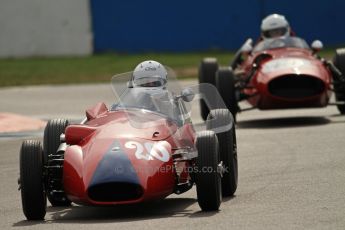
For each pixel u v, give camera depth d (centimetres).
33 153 3400
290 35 6756
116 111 3712
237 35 13838
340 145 5053
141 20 14100
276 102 6050
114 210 3634
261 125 6256
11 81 10838
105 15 14112
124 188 3253
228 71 6266
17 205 3881
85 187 3234
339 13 13525
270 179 4162
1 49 14188
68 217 3531
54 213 3662
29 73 11788
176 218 3288
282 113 6981
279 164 4569
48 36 14162
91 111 3784
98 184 3219
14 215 3631
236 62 6888
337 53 6525
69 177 3325
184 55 13662
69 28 14125
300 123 6225
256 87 6128
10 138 6116
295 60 6138
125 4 14125
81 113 7550
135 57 13638
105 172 3231
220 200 3450
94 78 10869
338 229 2955
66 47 14250
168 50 14100
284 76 5972
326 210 3312
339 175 4141
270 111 7181
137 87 3834
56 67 12525
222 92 6228
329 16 13525
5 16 14088
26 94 9419
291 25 13550
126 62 12850
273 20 6644
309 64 6078
